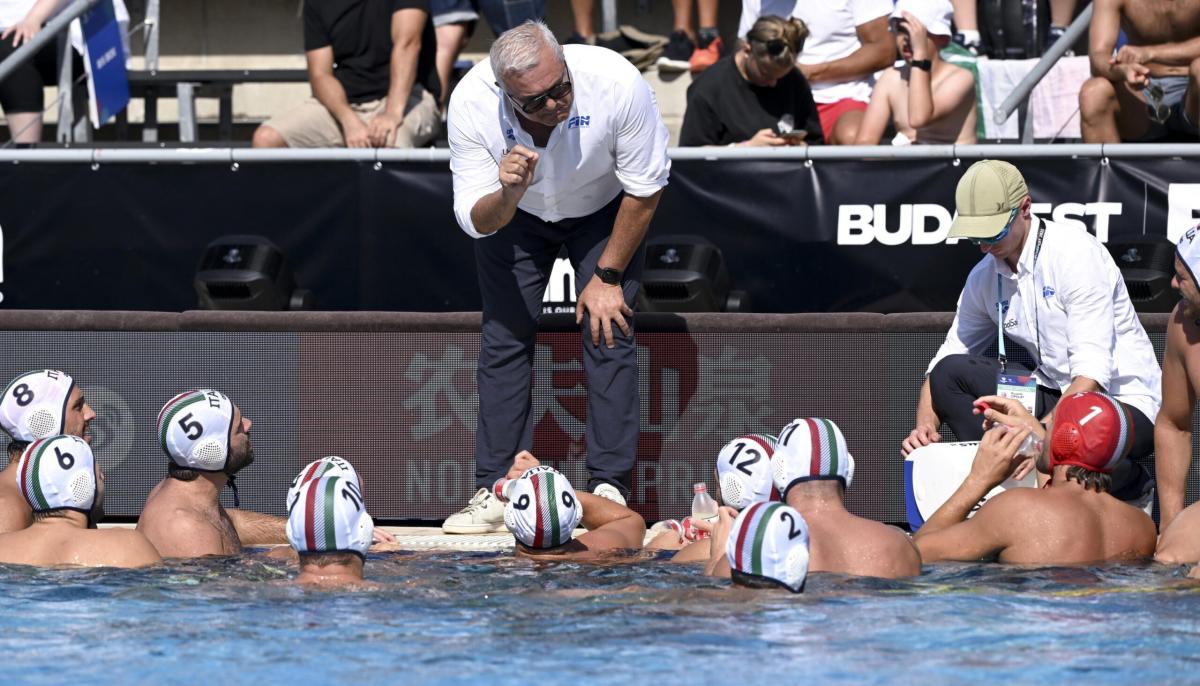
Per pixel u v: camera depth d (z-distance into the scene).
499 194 19.94
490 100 20.67
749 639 13.41
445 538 22.19
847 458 16.70
